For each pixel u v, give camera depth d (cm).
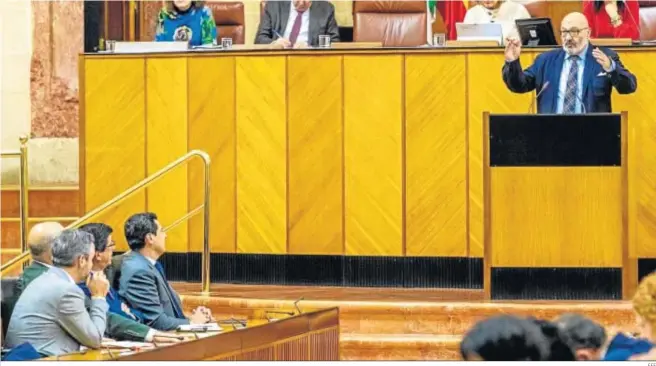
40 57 1479
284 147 1120
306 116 1115
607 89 1038
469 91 1089
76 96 1479
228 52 1127
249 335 757
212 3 1377
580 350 586
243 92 1125
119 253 1149
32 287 759
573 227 953
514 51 1034
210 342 716
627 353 597
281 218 1123
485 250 967
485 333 472
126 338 788
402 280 1103
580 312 938
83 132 1152
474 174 1090
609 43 1080
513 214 958
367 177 1106
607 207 948
